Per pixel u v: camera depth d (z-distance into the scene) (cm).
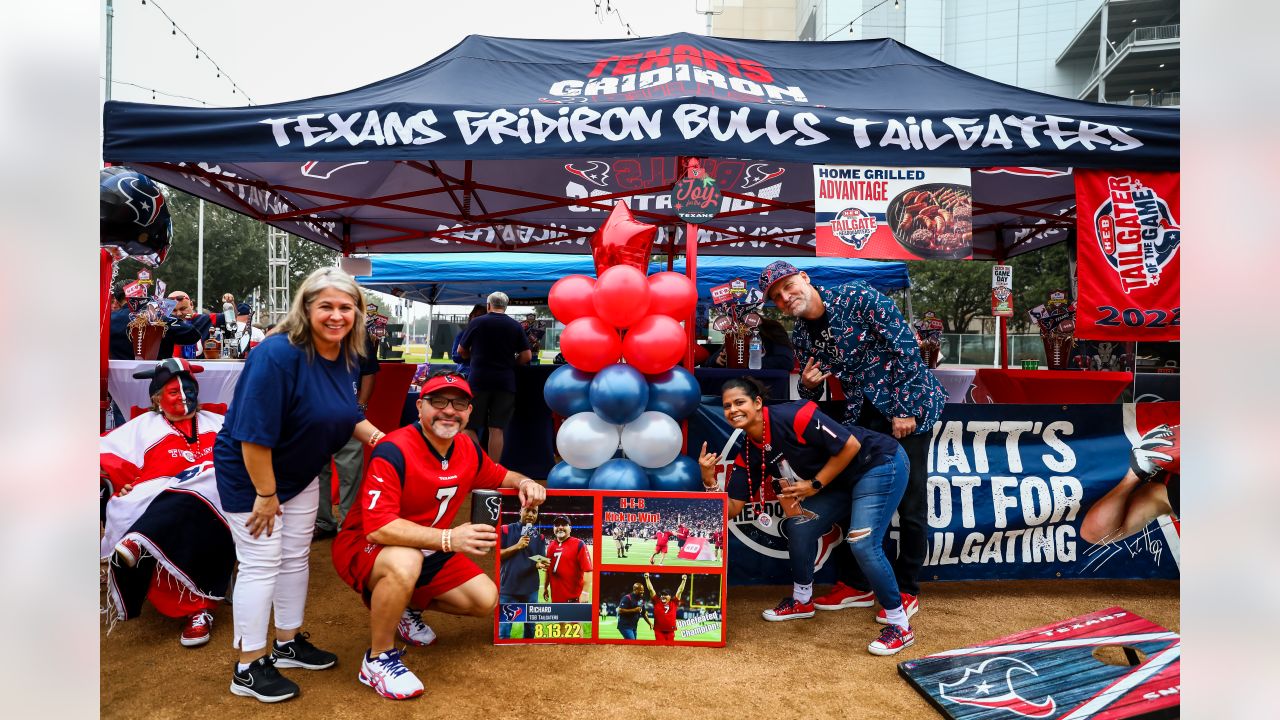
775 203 593
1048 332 609
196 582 285
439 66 426
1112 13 4534
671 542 293
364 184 567
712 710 235
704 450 299
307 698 241
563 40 466
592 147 327
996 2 5103
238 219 3000
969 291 2708
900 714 233
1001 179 556
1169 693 225
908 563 321
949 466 359
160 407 318
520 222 672
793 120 328
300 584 258
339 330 233
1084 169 351
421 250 755
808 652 285
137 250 404
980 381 607
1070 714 220
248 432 220
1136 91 4628
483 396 562
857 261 980
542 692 247
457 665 269
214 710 232
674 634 291
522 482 291
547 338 1803
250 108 332
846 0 5012
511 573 292
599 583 293
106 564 347
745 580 355
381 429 534
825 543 362
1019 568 359
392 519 243
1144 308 352
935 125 334
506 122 327
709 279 951
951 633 305
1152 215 353
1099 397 527
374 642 249
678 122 324
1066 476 362
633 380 285
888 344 313
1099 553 360
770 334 552
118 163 334
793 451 294
